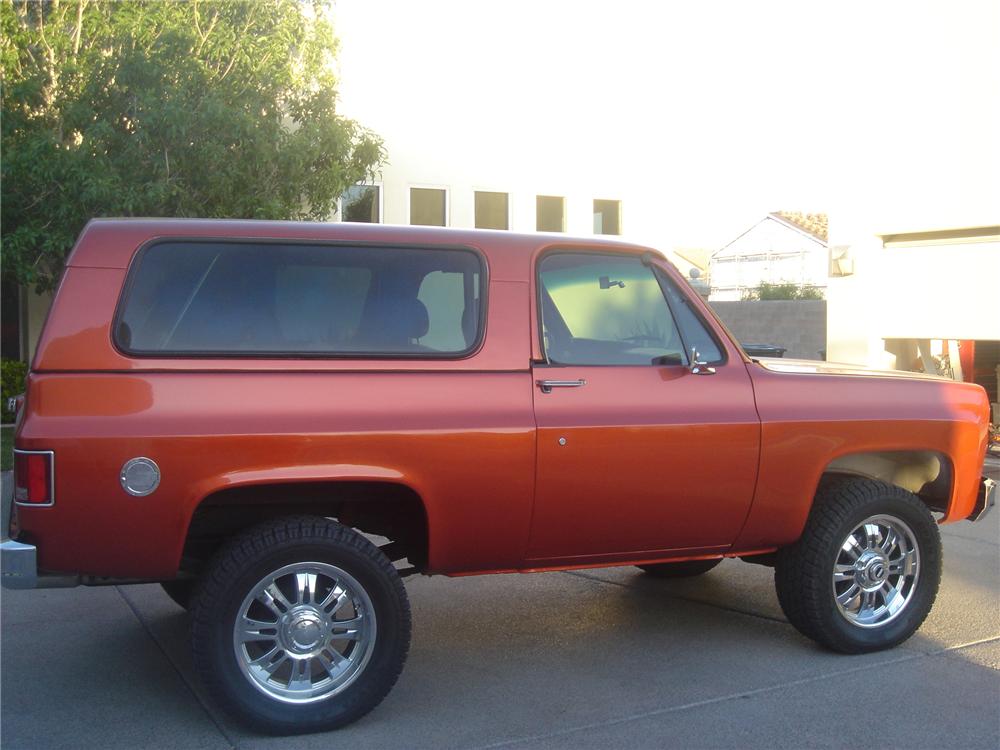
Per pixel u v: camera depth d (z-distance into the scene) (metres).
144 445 3.72
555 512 4.30
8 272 12.47
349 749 3.83
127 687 4.46
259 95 13.47
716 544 4.67
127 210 12.31
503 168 19.00
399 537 4.69
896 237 11.42
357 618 4.05
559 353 4.41
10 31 12.57
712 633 5.27
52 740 3.89
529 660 4.86
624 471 4.37
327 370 4.02
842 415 4.79
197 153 12.59
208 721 4.09
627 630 5.32
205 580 3.86
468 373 4.20
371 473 3.96
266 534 3.89
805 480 4.72
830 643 4.86
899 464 5.39
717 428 4.52
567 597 5.95
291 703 3.93
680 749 3.83
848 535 4.84
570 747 3.85
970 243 10.68
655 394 4.47
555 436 4.24
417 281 4.24
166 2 12.94
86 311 3.80
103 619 5.47
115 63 12.41
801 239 50.00
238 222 4.10
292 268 4.10
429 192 18.39
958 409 5.11
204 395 3.84
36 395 3.70
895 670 4.69
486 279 4.33
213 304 3.98
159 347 3.86
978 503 5.38
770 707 4.24
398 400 4.06
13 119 12.40
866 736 3.95
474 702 4.32
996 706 4.25
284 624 3.95
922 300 11.16
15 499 3.74
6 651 4.94
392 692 4.43
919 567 5.02
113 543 3.72
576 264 4.52
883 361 11.59
